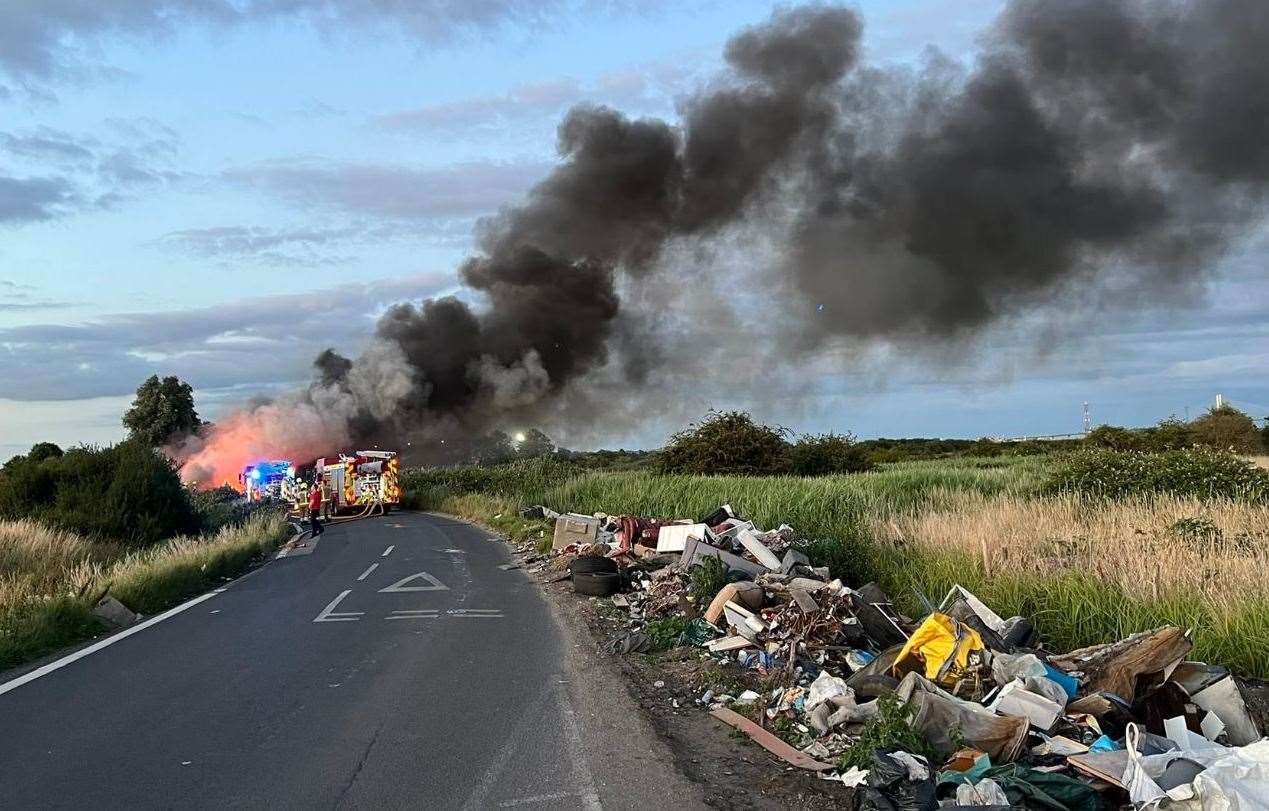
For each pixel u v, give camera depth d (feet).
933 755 19.11
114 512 79.92
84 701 26.32
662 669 30.40
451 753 21.18
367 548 78.69
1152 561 34.04
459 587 50.93
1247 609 27.91
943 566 39.45
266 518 108.37
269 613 43.06
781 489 71.92
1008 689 20.66
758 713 24.72
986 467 120.37
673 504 75.15
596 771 19.93
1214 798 14.44
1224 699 21.77
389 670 29.99
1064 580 33.88
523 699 26.14
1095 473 66.13
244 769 20.11
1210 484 60.29
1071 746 18.84
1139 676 22.11
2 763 20.68
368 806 17.88
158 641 36.04
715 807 17.84
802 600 32.53
